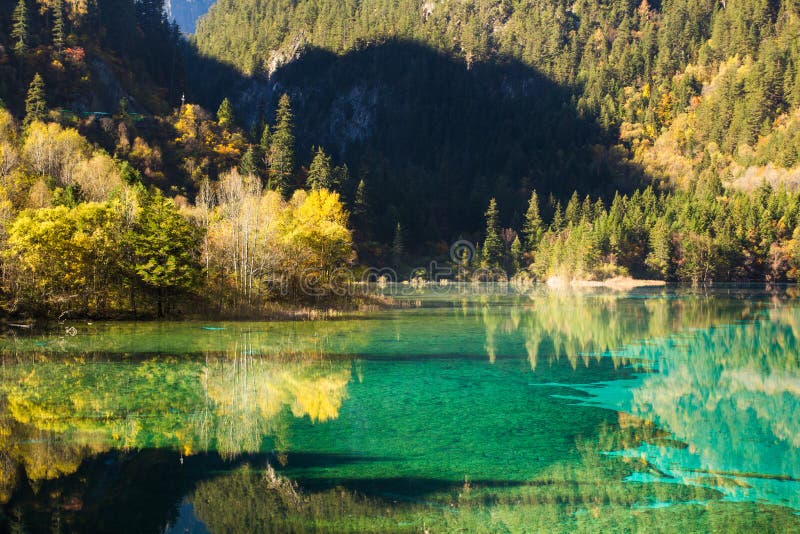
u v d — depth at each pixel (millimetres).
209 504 13453
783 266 110875
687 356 32781
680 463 16438
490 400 22844
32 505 13312
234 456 16438
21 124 92062
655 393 24297
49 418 19734
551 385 25469
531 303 67875
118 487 14359
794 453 17250
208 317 48719
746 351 34438
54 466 15562
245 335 39375
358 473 15367
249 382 25391
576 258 112312
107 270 46875
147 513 12977
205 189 87938
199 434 18266
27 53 111562
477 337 39469
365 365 29453
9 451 16578
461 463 16172
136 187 60281
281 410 21062
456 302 69250
